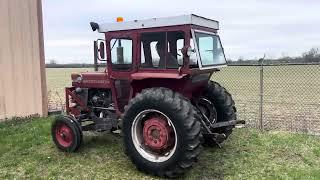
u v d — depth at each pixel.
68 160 5.59
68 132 5.96
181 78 5.04
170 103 4.73
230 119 6.10
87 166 5.34
